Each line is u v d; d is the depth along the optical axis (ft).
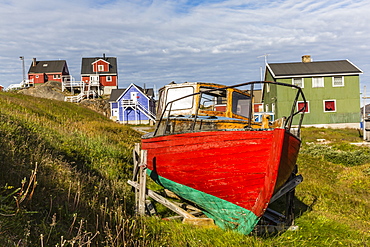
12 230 13.78
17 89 194.29
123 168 34.04
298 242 19.54
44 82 219.82
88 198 21.09
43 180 20.04
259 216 18.62
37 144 28.40
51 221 16.38
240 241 18.43
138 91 163.32
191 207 24.97
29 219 15.48
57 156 28.32
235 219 19.79
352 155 52.54
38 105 69.15
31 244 13.67
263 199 17.98
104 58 211.41
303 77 109.70
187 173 20.92
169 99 26.30
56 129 40.98
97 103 169.37
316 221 23.77
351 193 34.19
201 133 19.31
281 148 16.96
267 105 125.29
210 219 21.09
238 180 18.48
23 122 36.99
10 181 18.16
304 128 104.17
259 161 17.57
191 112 24.89
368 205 29.71
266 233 20.47
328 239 20.31
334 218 24.95
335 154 54.19
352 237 20.99
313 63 118.21
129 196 26.16
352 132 95.40
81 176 25.36
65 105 87.25
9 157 21.11
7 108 48.57
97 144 38.11
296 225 22.72
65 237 15.26
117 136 53.83
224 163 18.65
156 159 23.82
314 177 41.14
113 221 19.03
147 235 17.79
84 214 18.54
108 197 23.62
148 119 160.04
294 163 20.75
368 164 47.73
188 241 18.20
